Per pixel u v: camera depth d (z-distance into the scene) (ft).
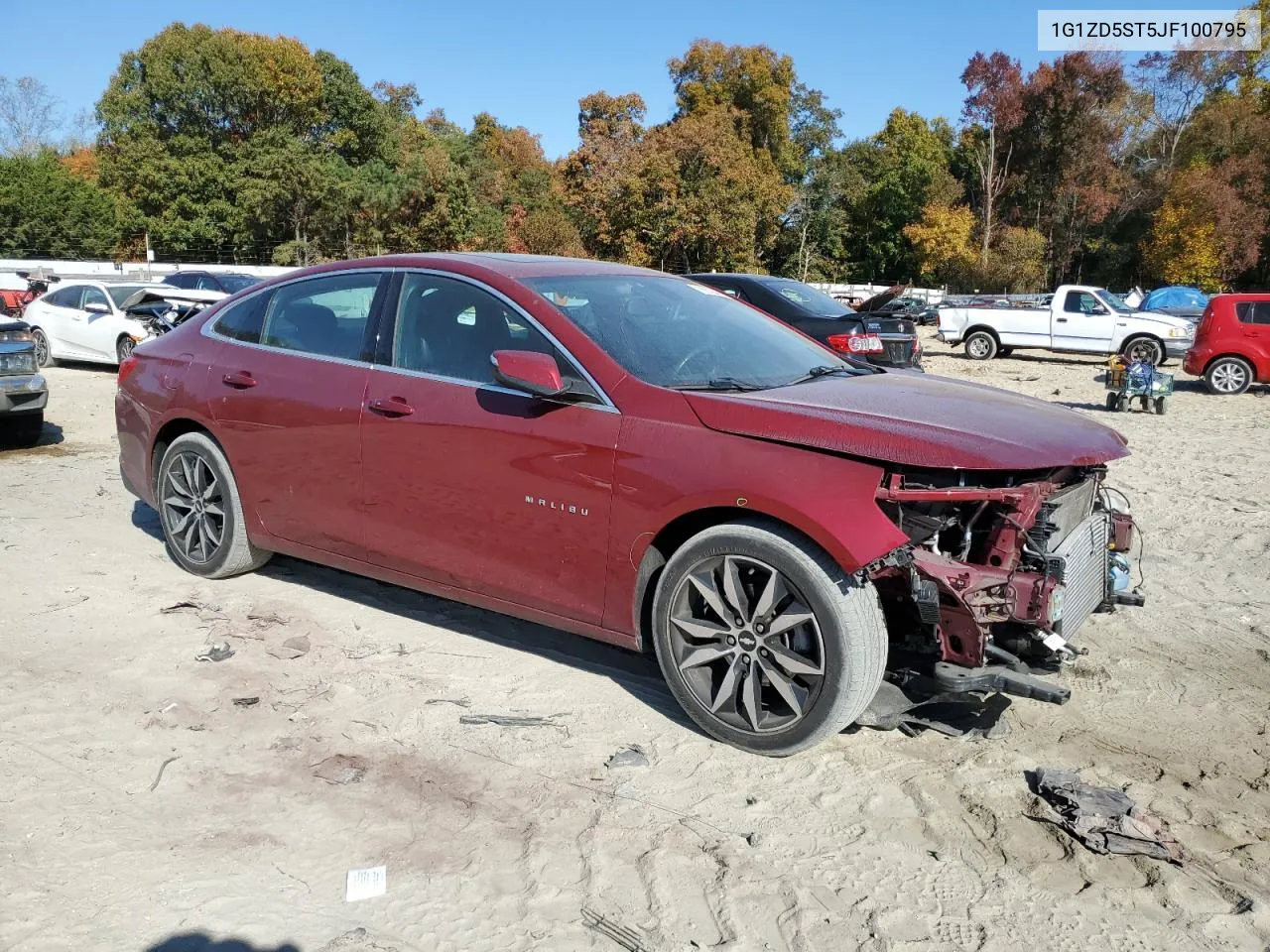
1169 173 182.80
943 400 12.00
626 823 9.81
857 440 10.22
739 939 8.20
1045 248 197.98
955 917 8.52
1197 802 10.39
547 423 11.95
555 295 12.84
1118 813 9.95
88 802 10.01
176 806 9.98
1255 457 30.96
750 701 10.94
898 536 9.89
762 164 215.31
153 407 16.72
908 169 214.69
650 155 168.45
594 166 175.94
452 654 13.85
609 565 11.64
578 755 11.14
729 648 11.06
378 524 13.78
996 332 71.10
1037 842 9.62
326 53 203.51
